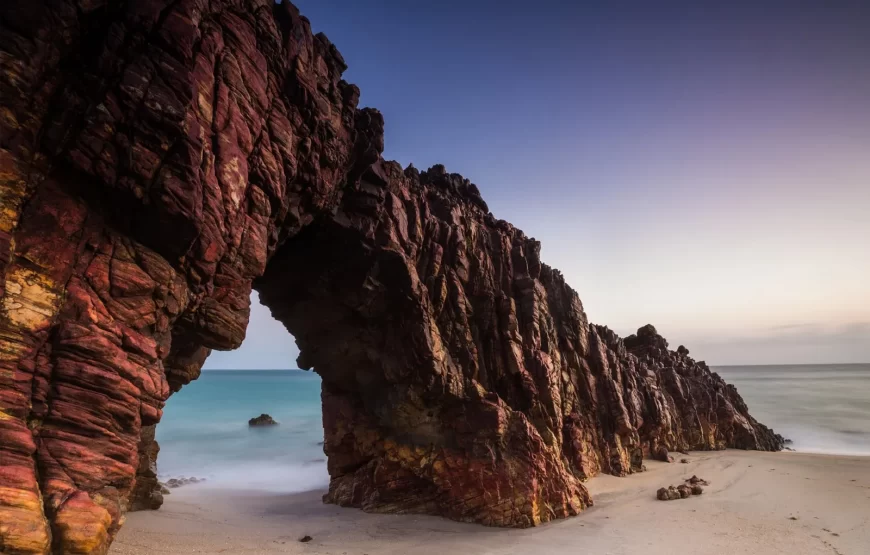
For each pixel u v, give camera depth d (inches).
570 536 1015.0
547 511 1136.2
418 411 1172.5
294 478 1990.7
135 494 1071.0
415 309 1112.2
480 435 1149.1
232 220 633.0
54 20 455.2
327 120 829.2
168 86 527.5
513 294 1456.7
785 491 1429.6
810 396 5930.1
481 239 1438.2
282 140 732.0
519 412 1206.9
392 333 1138.7
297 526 1083.3
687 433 2352.4
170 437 3270.2
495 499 1104.2
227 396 6574.8
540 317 1503.4
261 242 693.9
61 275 470.9
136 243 535.5
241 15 687.1
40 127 461.1
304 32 808.9
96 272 496.4
